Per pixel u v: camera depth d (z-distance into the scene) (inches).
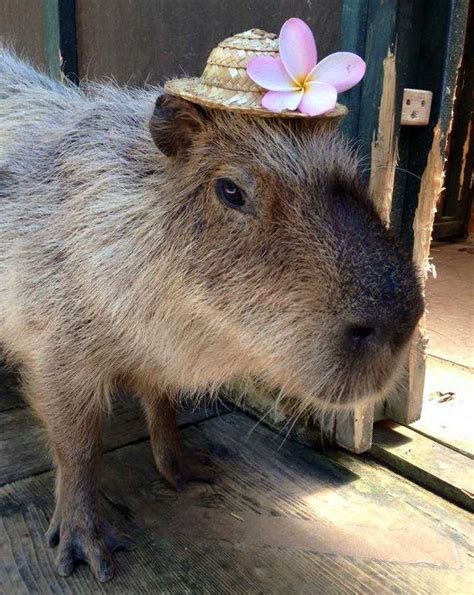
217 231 16.3
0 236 20.7
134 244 17.9
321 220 14.9
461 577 18.8
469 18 55.6
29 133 22.3
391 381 15.3
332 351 14.5
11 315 20.4
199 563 19.2
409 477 23.8
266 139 16.0
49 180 20.3
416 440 25.2
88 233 18.5
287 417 26.1
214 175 16.3
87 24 34.5
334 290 14.3
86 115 20.7
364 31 20.2
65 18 34.9
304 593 18.1
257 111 14.3
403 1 19.8
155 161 18.1
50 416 19.8
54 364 19.5
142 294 18.0
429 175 22.7
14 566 18.9
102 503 21.9
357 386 14.6
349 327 14.1
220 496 22.5
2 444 25.1
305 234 14.9
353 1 19.8
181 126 16.6
